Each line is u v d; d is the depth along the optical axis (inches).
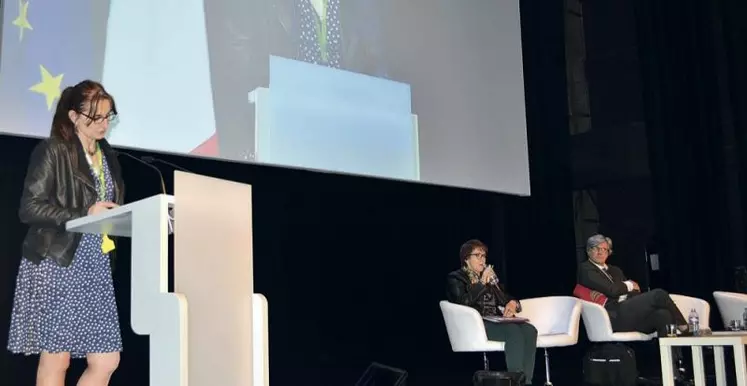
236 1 135.3
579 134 205.6
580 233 202.8
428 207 175.5
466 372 176.2
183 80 126.5
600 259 171.6
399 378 127.9
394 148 156.6
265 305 57.0
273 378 141.8
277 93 138.8
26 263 73.5
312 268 151.3
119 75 119.2
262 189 145.8
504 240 188.5
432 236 174.9
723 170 195.8
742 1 195.5
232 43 133.7
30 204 72.0
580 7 212.5
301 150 140.8
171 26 126.3
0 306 110.9
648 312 155.7
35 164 74.0
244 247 56.1
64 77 113.3
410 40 164.1
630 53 210.8
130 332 124.0
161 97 123.5
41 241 72.4
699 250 197.2
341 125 148.0
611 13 213.3
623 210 205.5
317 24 147.3
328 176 157.4
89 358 76.4
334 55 149.3
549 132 201.3
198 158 134.8
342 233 157.8
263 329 56.4
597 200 204.8
